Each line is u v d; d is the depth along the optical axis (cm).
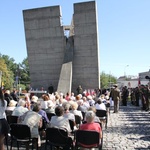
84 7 3184
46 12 3338
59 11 3294
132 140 1050
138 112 2198
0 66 8125
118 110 2330
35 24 3400
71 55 3259
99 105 1331
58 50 3391
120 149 895
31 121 784
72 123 817
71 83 3325
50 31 3372
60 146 700
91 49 3256
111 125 1461
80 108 1205
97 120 852
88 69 3316
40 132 926
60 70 3416
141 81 5194
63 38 3350
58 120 747
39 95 3241
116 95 2147
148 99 2302
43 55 3456
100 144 720
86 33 3234
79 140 662
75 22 3250
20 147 913
